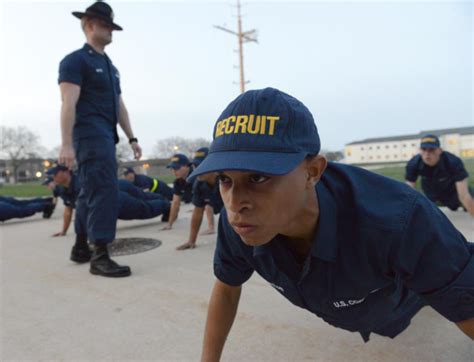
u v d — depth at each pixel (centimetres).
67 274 298
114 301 234
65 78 277
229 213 87
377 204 106
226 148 86
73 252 335
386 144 5359
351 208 108
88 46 301
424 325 184
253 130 85
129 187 551
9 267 327
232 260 135
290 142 85
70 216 490
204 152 525
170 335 184
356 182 112
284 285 125
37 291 258
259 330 184
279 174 80
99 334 189
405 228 100
